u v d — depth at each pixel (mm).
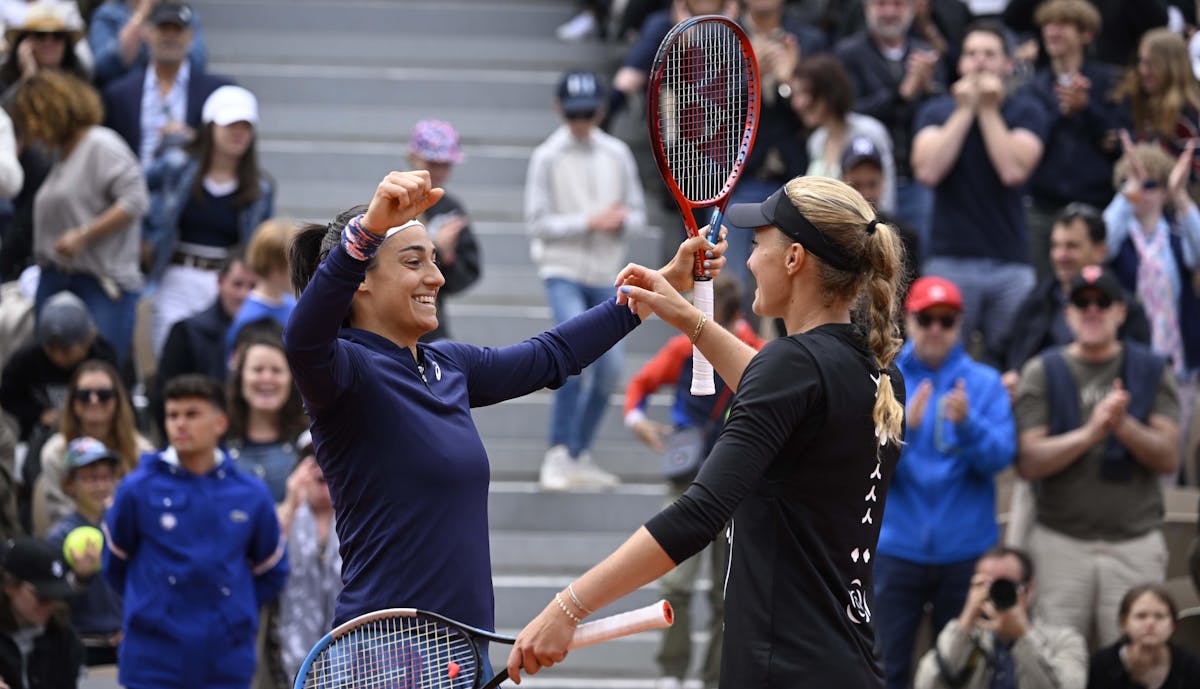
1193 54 22406
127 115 21516
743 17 22391
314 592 15602
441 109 26078
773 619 8250
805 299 8555
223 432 15516
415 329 8797
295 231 9281
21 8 23859
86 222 19281
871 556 8578
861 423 8289
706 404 17672
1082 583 16516
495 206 24578
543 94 26375
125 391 17062
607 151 20922
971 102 19938
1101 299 16781
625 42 25812
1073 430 16703
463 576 8578
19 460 18016
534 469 21062
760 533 8320
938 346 16594
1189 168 20625
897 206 21562
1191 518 17953
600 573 7941
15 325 19750
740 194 20734
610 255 20609
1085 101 21484
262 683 15758
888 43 22188
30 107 19281
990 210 20000
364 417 8477
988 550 16297
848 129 20156
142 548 14398
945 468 16250
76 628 15734
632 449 21172
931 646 16734
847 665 8242
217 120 19859
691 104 9664
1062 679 14898
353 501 8602
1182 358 19812
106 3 23422
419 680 8328
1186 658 15039
